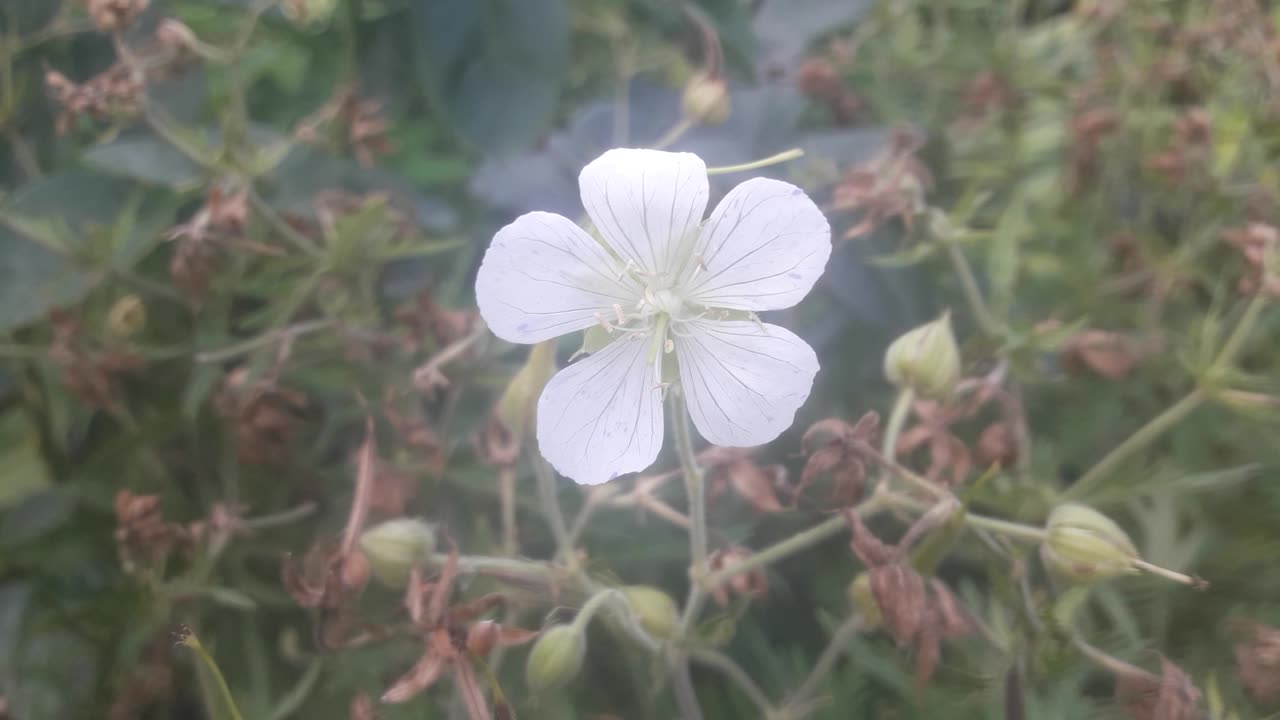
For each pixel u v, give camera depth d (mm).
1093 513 103
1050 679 112
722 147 168
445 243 147
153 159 144
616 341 105
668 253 102
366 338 145
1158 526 138
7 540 149
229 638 147
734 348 103
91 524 153
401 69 179
